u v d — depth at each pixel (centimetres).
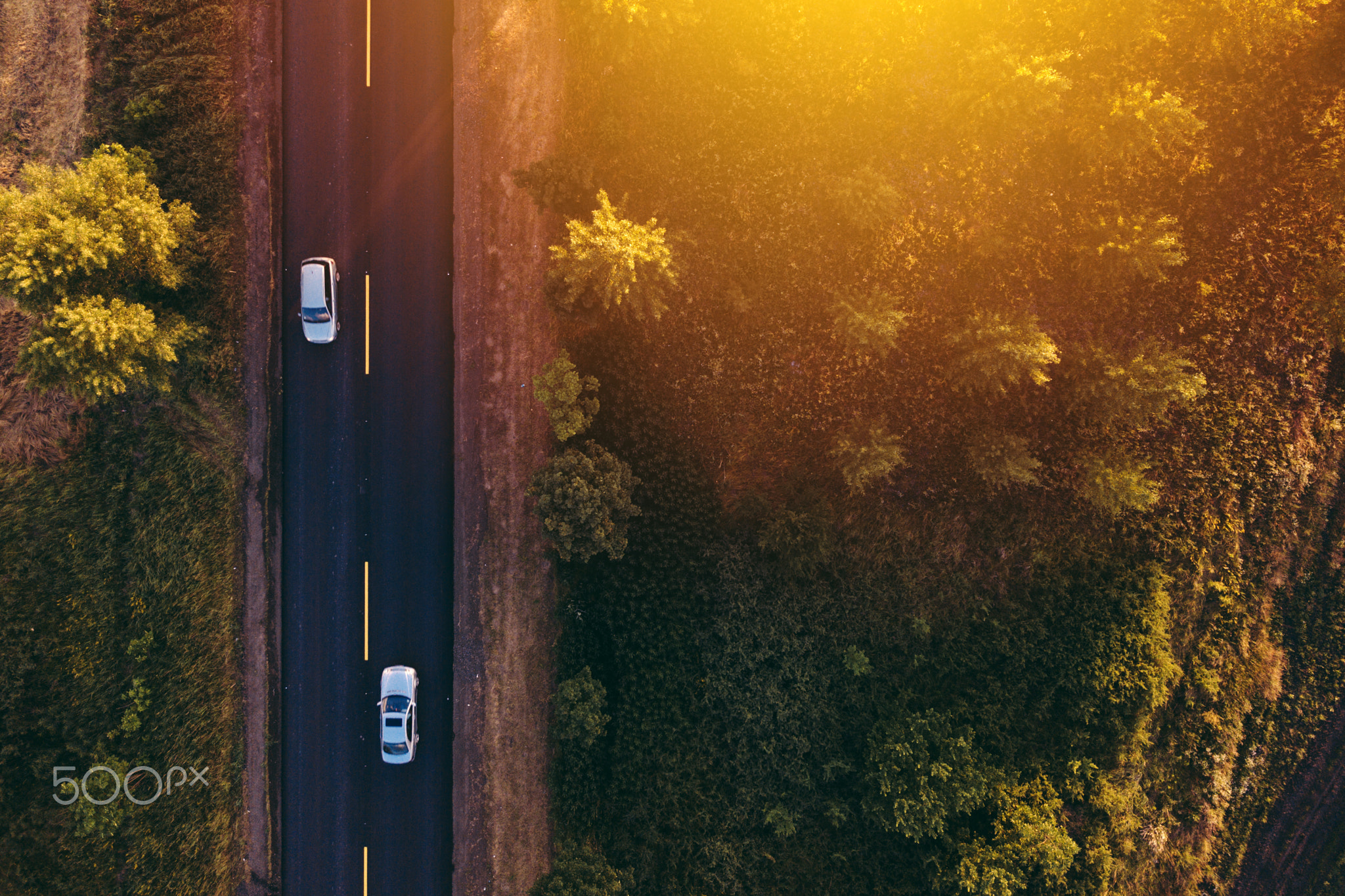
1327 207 3388
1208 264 3441
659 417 3394
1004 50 3125
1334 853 3666
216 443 3500
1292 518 3594
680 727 3497
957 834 3412
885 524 3538
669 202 3381
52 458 3441
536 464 3506
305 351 3509
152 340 3030
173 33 3403
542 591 3538
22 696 3294
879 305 3234
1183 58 3309
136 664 3419
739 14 3234
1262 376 3512
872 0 3212
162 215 3038
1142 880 3603
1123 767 3584
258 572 3534
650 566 3384
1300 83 3344
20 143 3444
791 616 3516
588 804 3456
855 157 3341
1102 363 3284
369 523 3531
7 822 3234
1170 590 3600
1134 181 3384
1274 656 3659
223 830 3484
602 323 3372
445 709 3553
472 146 3459
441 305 3506
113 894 3338
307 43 3450
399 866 3547
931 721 3400
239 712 3522
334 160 3475
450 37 3444
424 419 3528
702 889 3434
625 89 3338
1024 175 3372
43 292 2848
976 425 3453
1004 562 3572
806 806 3534
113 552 3447
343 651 3547
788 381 3450
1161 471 3528
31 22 3441
